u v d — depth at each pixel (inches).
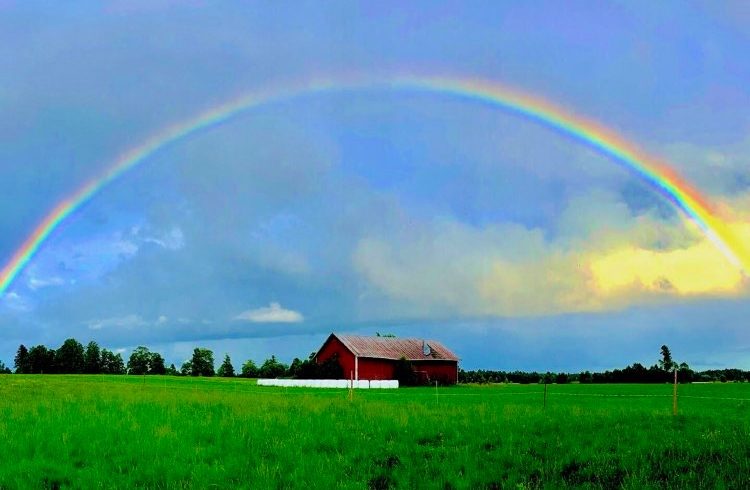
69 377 4254.4
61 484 624.7
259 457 717.9
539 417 997.2
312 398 1572.3
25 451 738.2
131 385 2544.3
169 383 3137.3
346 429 896.9
